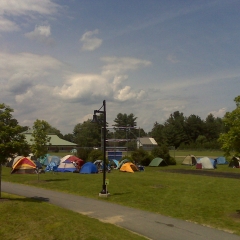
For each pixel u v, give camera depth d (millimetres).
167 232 12148
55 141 88938
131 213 15305
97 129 100875
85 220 12727
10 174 34531
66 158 41875
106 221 13664
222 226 13117
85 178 30922
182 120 132000
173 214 15227
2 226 11055
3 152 15195
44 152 28453
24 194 20562
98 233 10867
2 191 21688
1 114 15586
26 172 35875
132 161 48281
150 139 108875
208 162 47281
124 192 21766
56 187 24172
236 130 14180
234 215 15062
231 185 26625
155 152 54438
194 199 19312
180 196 20375
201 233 12055
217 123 130500
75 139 110188
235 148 14711
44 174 35500
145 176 34219
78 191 22156
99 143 99688
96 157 47594
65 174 35969
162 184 26234
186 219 14266
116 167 45375
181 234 11898
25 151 16281
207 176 35438
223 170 44469
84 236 10422
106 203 17781
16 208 13141
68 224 11492
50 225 11234
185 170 44344
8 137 15500
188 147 112250
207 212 15711
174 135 119625
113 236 10797
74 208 16297
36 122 28031
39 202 15914
